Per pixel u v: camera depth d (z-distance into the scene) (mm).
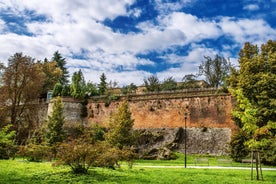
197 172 23047
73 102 60500
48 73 76250
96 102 60125
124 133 42188
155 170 24078
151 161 41219
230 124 47375
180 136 50438
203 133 48969
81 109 60844
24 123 56844
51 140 45375
